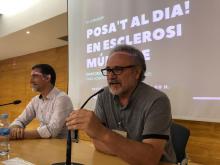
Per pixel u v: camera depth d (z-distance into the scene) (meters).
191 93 2.18
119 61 1.36
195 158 2.41
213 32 2.06
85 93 3.09
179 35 2.27
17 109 7.10
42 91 2.22
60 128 1.97
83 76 3.14
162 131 1.20
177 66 2.28
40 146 1.53
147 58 2.49
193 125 2.43
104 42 2.92
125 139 1.12
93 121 1.11
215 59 2.04
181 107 2.24
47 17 3.76
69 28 3.36
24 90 6.90
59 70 5.75
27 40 5.12
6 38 4.93
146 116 1.28
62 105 2.08
